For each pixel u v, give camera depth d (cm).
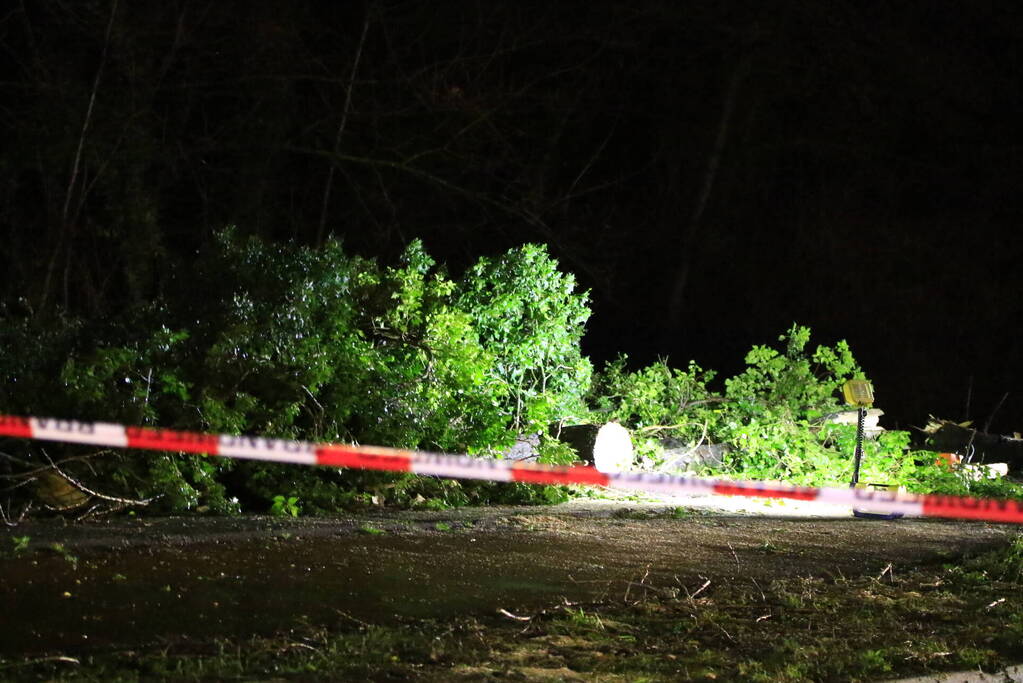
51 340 994
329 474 1052
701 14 2481
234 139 2019
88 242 1680
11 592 628
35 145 1641
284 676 529
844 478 1308
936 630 675
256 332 1027
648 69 2547
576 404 1381
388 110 2194
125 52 1725
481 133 2317
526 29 2359
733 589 746
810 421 1416
